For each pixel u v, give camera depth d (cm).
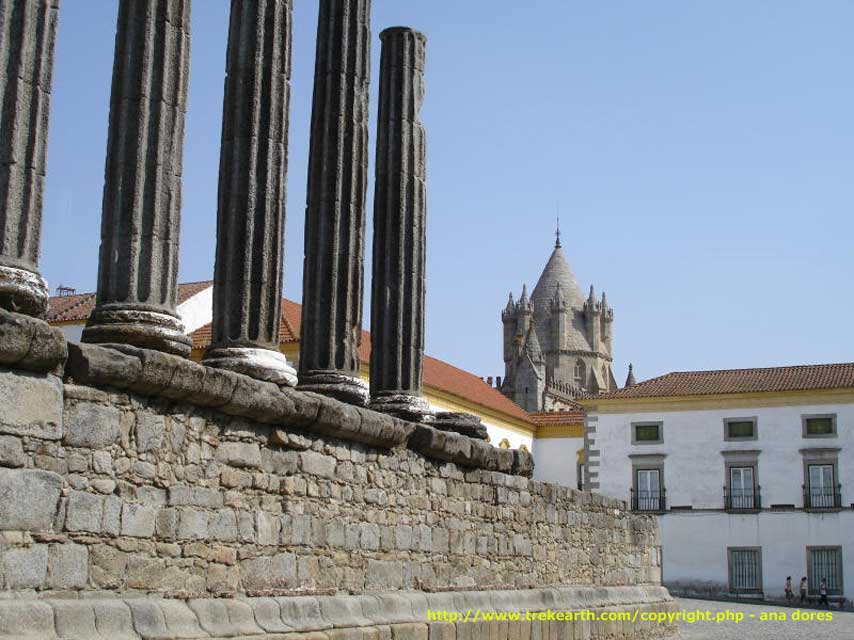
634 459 5934
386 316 2073
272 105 1623
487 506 2134
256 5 1633
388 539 1783
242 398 1422
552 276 14262
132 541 1260
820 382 5753
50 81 1193
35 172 1167
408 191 2108
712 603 5219
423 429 1903
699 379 6138
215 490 1398
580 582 2581
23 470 1128
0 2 1155
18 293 1130
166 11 1409
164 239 1384
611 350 14325
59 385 1176
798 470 5666
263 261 1593
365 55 1938
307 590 1559
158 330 1348
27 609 1095
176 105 1411
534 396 10762
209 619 1329
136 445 1278
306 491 1577
